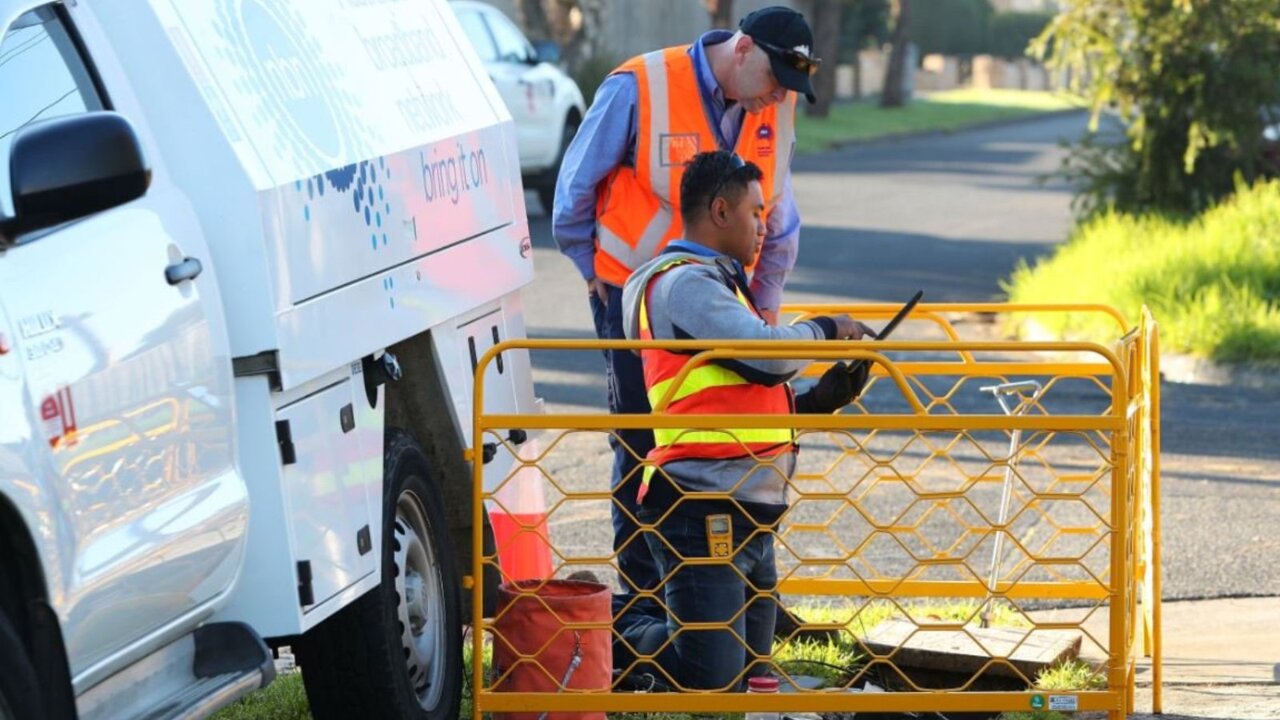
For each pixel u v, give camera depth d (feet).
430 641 35.50
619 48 275.59
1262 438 72.64
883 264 127.65
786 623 42.47
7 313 23.11
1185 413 78.33
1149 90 126.00
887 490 61.62
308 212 30.19
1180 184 126.41
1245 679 40.57
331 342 30.60
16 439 22.63
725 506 34.73
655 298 34.76
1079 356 90.99
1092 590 42.65
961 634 40.70
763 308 43.06
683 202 35.60
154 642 26.53
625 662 37.24
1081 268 108.17
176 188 28.19
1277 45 122.93
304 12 33.71
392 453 33.76
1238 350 88.53
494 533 40.22
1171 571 51.52
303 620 29.07
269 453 28.68
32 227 23.43
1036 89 495.41
